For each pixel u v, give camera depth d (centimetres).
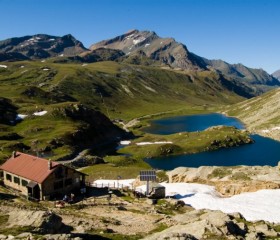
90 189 6900
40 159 6594
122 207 5625
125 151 14338
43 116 16275
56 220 3544
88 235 3484
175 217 4778
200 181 8025
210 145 14550
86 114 17338
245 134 16812
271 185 7188
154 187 6625
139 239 3347
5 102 17275
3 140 12612
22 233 3022
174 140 16175
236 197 6781
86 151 13275
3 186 6600
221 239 3356
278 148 14588
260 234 3734
